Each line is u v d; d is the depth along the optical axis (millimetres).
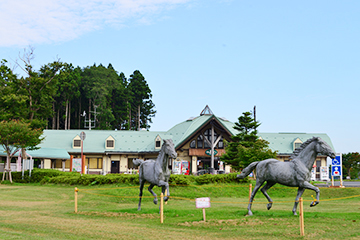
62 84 78750
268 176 14117
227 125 53656
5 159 45469
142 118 96312
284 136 56156
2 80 45219
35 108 47000
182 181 25922
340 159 28531
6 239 9977
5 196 22609
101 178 27516
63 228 11938
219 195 25625
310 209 16938
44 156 46594
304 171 13562
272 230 11195
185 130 51844
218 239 10258
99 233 11086
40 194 24125
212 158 48062
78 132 55812
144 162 16625
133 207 18641
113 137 52844
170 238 10375
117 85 87438
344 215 13469
